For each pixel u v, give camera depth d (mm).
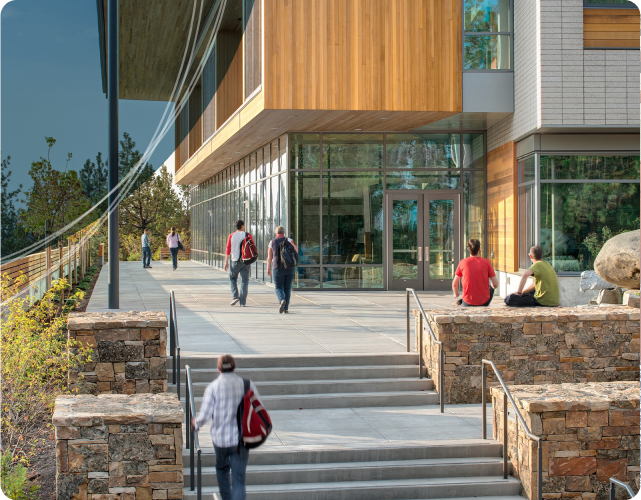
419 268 18953
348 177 18797
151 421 5496
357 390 8523
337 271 18719
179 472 5547
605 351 8836
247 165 25156
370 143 18875
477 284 9805
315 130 18453
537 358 8703
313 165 18688
